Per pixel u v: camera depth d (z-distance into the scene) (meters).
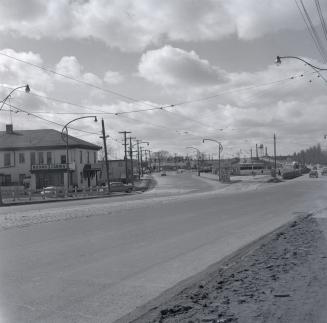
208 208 26.80
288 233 14.63
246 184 82.06
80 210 26.72
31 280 8.73
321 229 15.40
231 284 7.92
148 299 7.39
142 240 14.03
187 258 11.02
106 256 11.28
